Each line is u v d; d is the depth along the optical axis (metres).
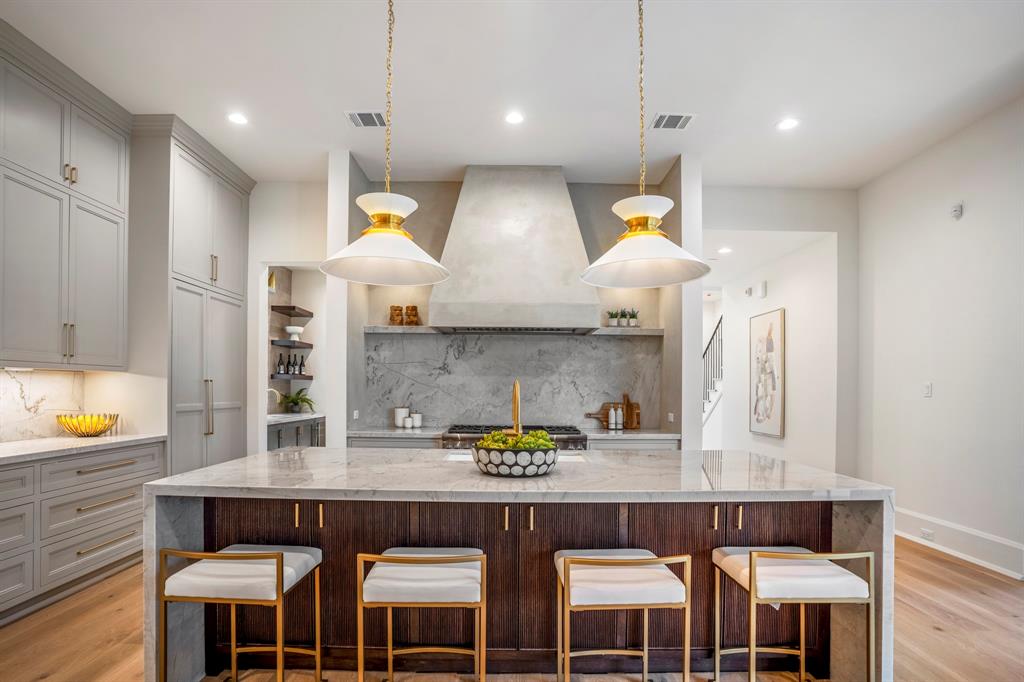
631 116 3.91
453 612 2.45
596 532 2.47
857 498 2.17
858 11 2.79
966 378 4.03
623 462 2.87
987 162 3.88
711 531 2.50
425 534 2.47
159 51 3.17
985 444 3.86
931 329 4.38
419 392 5.24
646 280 2.75
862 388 5.22
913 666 2.51
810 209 5.32
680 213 4.55
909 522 4.57
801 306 6.02
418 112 3.88
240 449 5.09
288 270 7.17
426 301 5.29
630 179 5.19
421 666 2.43
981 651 2.66
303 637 2.46
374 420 5.21
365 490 2.12
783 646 2.49
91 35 3.02
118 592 3.28
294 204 5.28
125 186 3.92
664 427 5.05
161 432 3.94
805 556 2.06
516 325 4.39
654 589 2.01
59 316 3.36
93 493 3.35
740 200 5.30
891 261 4.86
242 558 2.00
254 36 3.03
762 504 2.52
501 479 2.35
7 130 3.01
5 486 2.80
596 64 3.28
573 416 5.24
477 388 5.24
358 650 2.03
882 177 4.99
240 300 5.11
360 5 2.76
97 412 3.97
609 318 5.18
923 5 2.73
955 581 3.58
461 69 3.34
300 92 3.63
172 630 2.21
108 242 3.77
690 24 2.90
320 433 7.29
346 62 3.28
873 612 2.14
